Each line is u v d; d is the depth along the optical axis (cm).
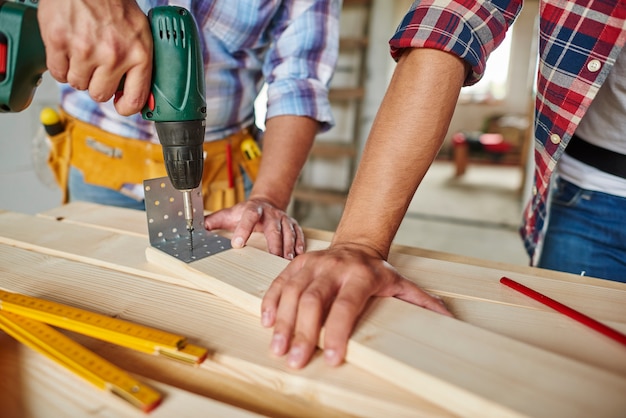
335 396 50
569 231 105
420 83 65
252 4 97
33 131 173
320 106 105
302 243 85
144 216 98
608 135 93
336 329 53
